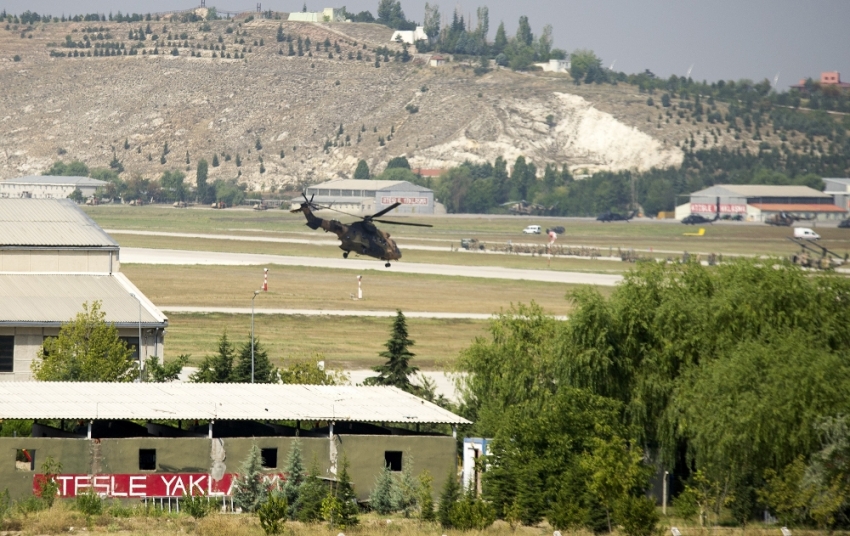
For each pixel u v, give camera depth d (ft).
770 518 640.58
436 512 611.47
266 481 631.97
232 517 596.29
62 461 622.95
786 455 628.69
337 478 636.07
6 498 590.96
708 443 654.12
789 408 623.36
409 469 651.66
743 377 650.43
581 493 601.21
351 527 577.43
